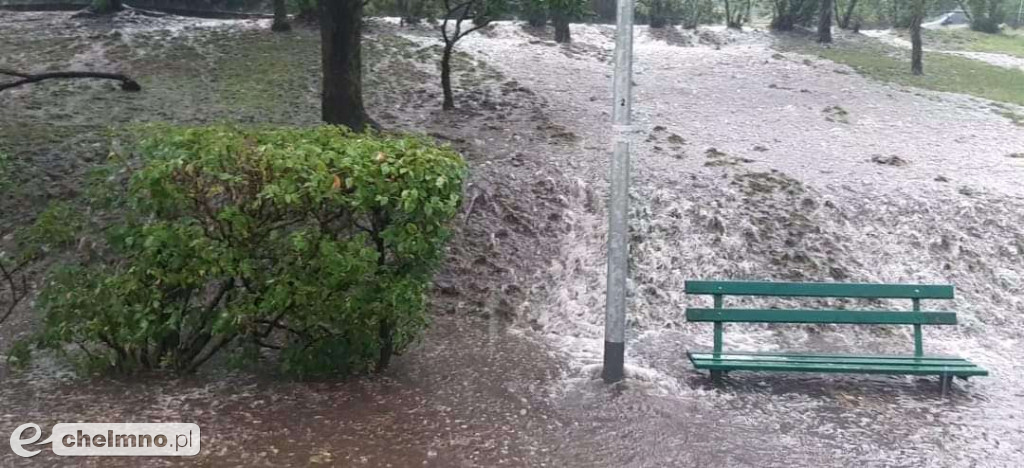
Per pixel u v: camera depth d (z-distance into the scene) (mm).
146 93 13688
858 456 5418
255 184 5719
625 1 5980
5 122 11773
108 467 4793
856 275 9000
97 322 5703
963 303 8711
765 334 8078
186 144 5859
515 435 5539
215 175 5625
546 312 8305
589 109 14367
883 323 6668
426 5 19016
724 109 14984
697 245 9336
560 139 12336
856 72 18750
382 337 6246
